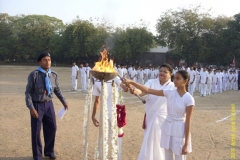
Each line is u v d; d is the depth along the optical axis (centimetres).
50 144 595
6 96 1485
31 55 5216
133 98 1576
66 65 4928
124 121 525
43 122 590
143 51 4278
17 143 696
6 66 4500
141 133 814
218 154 653
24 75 3244
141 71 2448
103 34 4325
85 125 466
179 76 413
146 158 494
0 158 595
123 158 608
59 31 5131
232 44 3769
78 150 655
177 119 421
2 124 874
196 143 734
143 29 4281
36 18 5388
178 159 420
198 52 3972
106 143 439
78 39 4416
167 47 4531
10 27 5234
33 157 561
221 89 2200
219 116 1111
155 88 510
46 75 566
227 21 4062
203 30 4034
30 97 549
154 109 503
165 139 429
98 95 532
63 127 859
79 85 2383
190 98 411
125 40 4203
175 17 4078
